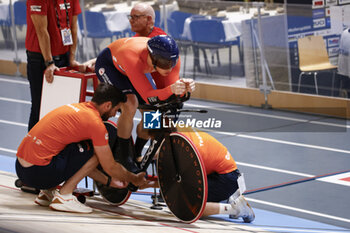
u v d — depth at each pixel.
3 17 26.62
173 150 9.20
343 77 19.09
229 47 21.22
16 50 26.67
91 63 11.66
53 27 11.85
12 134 17.45
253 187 12.83
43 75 11.77
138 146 10.07
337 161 14.69
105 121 10.16
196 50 21.92
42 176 9.16
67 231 7.01
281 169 14.13
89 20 23.33
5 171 13.56
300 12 19.48
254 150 15.91
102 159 9.20
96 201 10.76
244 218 10.26
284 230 9.59
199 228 8.80
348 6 18.44
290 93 20.42
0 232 6.48
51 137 9.16
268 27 20.25
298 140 16.84
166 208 10.69
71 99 10.93
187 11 21.52
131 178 9.40
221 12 20.98
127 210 10.06
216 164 10.06
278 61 20.41
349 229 10.18
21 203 9.77
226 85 21.78
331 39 19.06
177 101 8.61
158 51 8.45
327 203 11.69
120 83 9.43
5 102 21.81
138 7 11.30
